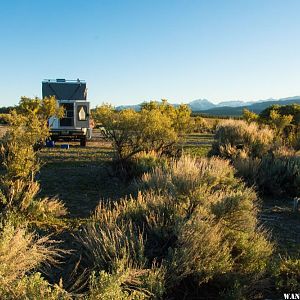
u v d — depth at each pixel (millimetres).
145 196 7148
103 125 12289
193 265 4719
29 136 8039
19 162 7750
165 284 4488
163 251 5078
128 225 5531
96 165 14711
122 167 11766
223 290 4711
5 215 6641
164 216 5785
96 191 10273
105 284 3545
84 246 5309
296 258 5809
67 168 13828
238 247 5301
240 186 8539
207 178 7129
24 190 7664
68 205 8680
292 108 34000
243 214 5539
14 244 4164
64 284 4449
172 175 8430
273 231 7426
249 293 4707
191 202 5988
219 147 15242
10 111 8336
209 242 4883
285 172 11344
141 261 4543
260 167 11766
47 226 6930
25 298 3299
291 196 10875
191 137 34250
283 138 19594
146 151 13461
